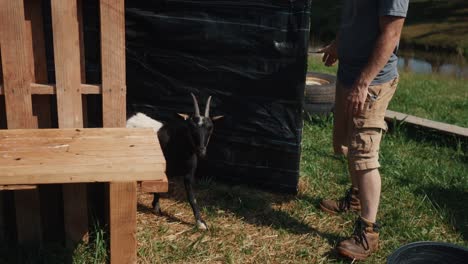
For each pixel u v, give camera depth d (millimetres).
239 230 4305
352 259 3922
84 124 3787
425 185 5363
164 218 4430
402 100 9516
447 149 6621
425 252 3477
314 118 7375
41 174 2934
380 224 4488
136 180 3072
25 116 3607
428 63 19703
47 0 4508
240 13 4617
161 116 5059
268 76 4734
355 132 3896
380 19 3555
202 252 3902
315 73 8297
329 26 25203
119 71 3643
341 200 4664
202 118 4504
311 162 5809
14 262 3617
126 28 4848
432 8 26297
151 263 3740
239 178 5113
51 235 3939
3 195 3777
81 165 3053
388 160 5988
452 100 9977
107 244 3764
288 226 4426
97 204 3969
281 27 4578
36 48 3604
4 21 3412
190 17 4723
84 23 4715
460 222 4672
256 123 4895
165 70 4922
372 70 3611
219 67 4809
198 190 5000
